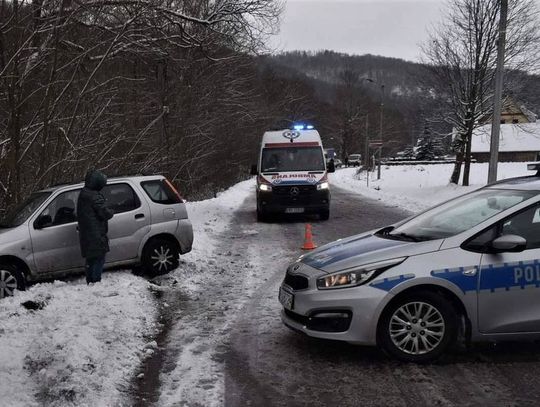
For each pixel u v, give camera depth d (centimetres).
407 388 428
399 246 493
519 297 466
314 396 420
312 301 480
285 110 4328
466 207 558
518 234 479
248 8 1656
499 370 458
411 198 2272
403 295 466
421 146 7231
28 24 1088
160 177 877
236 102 2411
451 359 482
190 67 2002
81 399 407
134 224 820
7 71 1032
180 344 543
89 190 722
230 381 451
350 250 521
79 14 1212
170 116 1902
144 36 1452
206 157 2434
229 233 1366
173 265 859
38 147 1186
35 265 744
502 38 1439
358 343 467
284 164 1586
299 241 1214
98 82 1357
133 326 576
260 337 558
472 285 462
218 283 804
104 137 1377
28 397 404
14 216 794
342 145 10075
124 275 801
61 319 559
